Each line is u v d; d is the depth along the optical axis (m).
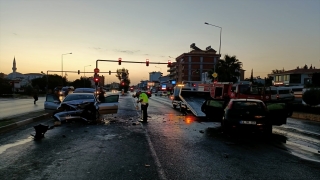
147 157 7.10
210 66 95.69
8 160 6.64
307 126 14.65
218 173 5.85
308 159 7.23
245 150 8.20
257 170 6.12
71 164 6.36
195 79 95.25
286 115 12.35
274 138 10.47
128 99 46.28
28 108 24.03
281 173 5.93
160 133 11.06
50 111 18.23
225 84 28.67
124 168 6.09
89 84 115.38
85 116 14.25
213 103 15.14
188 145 8.77
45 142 8.87
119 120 15.45
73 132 10.98
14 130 11.22
